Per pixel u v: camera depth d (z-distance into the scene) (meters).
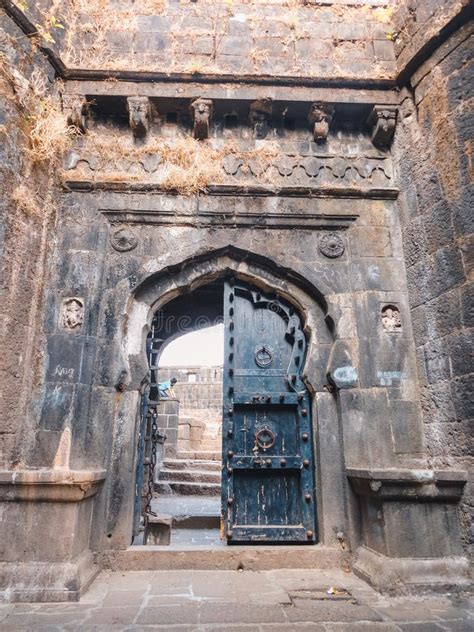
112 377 4.25
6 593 3.16
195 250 4.63
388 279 4.63
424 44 4.39
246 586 3.49
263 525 4.25
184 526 5.74
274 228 4.79
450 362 3.89
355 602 3.18
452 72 4.16
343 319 4.54
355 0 5.23
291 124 5.10
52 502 3.40
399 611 3.01
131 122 4.74
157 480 8.55
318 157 4.99
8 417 3.74
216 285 7.25
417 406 4.28
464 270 3.82
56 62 4.58
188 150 4.84
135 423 4.30
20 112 4.16
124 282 4.49
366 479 3.62
